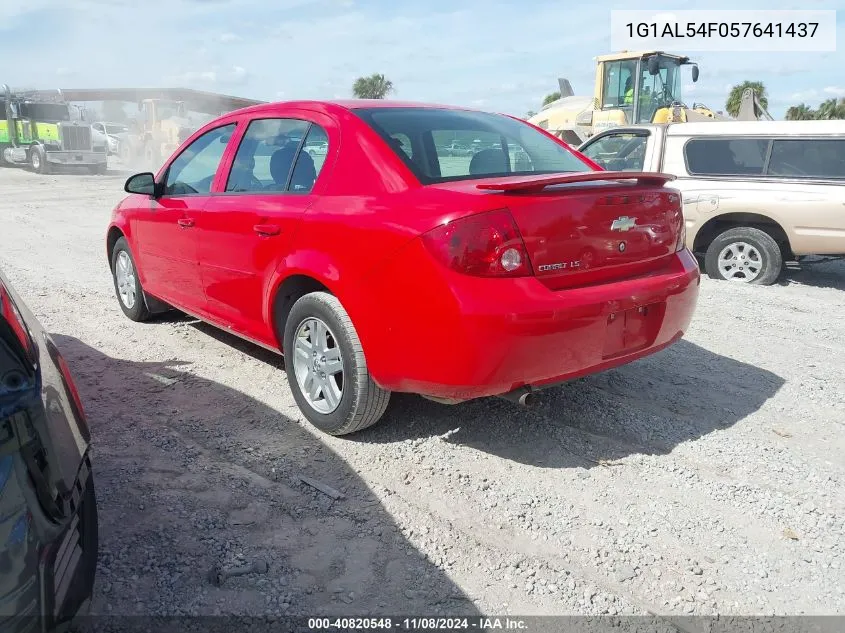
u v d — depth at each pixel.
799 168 7.65
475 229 2.99
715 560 2.81
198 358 5.02
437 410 4.12
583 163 4.28
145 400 4.26
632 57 15.20
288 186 3.94
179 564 2.71
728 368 5.00
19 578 1.73
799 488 3.35
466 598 2.58
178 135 26.30
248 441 3.74
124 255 5.83
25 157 26.23
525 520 3.06
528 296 3.04
